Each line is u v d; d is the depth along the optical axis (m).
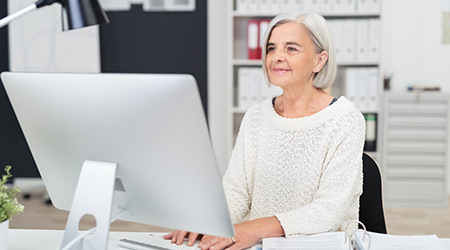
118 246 1.32
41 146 1.18
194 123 0.95
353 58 4.09
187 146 0.98
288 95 1.59
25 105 1.13
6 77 1.11
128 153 1.05
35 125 1.14
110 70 4.50
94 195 1.06
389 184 4.23
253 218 1.64
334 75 1.57
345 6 4.05
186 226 1.11
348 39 4.08
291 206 1.58
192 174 1.01
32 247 1.33
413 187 4.23
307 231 1.38
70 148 1.12
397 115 4.18
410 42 4.46
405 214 4.05
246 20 4.30
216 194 1.01
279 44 1.50
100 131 1.05
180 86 0.93
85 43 4.36
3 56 4.45
